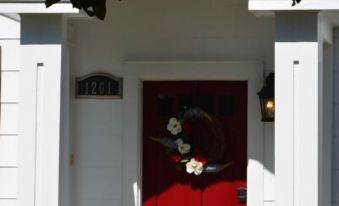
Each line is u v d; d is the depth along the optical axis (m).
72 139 8.70
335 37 8.42
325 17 7.48
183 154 8.70
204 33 8.61
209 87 8.88
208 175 8.88
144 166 8.92
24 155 7.14
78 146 8.71
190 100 8.90
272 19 8.51
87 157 8.71
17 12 7.11
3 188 8.52
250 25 8.53
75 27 8.70
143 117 8.92
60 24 7.20
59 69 7.18
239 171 8.81
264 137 8.50
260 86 8.51
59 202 7.17
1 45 8.56
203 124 8.73
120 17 8.71
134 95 8.67
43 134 7.14
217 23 8.59
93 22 8.71
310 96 6.83
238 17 8.56
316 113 6.81
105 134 8.72
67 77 8.21
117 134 8.71
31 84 7.18
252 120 8.52
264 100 8.28
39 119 7.17
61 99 7.24
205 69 8.60
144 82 8.93
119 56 8.70
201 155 8.67
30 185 7.12
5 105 8.56
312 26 6.86
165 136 8.87
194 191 8.90
